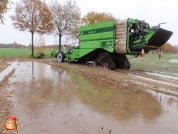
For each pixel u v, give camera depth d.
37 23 31.06
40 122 5.02
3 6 21.52
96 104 6.62
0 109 5.88
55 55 23.72
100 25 15.80
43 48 32.34
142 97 7.57
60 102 6.73
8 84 9.37
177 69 16.55
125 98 7.41
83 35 17.78
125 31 13.80
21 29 30.75
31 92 7.98
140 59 31.00
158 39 13.26
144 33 13.98
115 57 16.11
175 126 4.98
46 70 14.62
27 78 11.05
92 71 14.11
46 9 31.14
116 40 14.51
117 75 12.52
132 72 14.37
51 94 7.75
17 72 13.24
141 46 13.44
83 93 8.03
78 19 33.34
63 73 13.31
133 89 8.79
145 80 10.88
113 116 5.57
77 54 18.78
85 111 5.91
